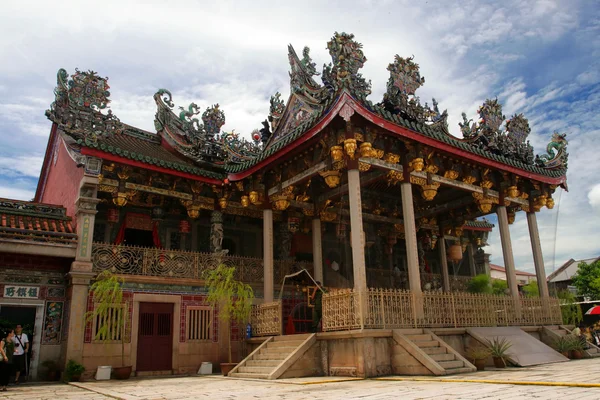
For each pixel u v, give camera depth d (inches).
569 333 839.7
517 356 651.5
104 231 871.1
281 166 848.9
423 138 724.7
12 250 682.2
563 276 2198.6
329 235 1110.4
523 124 948.6
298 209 951.0
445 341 663.8
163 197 917.2
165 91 1109.1
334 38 680.4
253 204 901.2
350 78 656.4
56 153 997.8
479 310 740.7
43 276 728.3
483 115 886.4
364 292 610.2
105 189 805.9
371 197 984.9
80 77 780.6
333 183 729.6
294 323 889.5
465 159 815.1
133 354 737.6
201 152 927.7
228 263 873.5
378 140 725.3
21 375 681.0
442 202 1011.3
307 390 433.1
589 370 522.0
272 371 596.4
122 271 763.4
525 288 1215.6
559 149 980.6
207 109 978.7
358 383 492.4
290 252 1025.5
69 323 691.4
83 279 716.7
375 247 1126.4
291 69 848.9
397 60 767.1
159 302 783.7
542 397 315.0
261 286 893.8
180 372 768.3
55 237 721.6
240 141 958.4
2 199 751.1
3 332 700.0
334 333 611.8
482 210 878.4
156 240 900.6
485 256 1397.6
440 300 692.7
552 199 967.0
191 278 820.6
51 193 1015.6
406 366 576.7
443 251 1110.4
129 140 1046.4
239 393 427.5
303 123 767.7
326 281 1069.8
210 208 924.6
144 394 445.1
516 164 874.1
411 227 718.5
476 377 489.4
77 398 425.4
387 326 615.8
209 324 816.3
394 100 739.4
